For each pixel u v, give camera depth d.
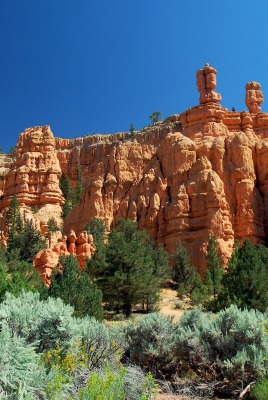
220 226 57.41
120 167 73.25
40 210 75.31
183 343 12.46
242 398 10.55
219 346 12.02
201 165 63.84
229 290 26.38
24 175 79.50
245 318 12.04
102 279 32.84
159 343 12.78
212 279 44.16
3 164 113.81
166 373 12.70
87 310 21.03
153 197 65.75
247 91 83.00
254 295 25.52
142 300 34.38
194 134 73.62
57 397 7.45
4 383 7.09
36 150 83.12
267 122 76.94
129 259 33.12
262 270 26.61
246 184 62.97
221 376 11.70
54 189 78.56
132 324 13.97
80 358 10.44
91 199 70.56
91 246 45.22
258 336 11.84
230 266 33.84
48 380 7.82
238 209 62.00
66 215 75.00
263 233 61.69
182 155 68.00
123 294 32.59
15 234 54.84
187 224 59.53
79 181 103.81
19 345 7.89
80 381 9.18
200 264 55.00
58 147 120.94
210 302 29.28
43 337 10.30
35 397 7.50
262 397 9.70
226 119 76.50
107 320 29.73
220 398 10.84
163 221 62.97
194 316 13.77
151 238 62.72
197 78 79.50
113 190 71.44
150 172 70.12
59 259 37.62
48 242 56.00
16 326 10.11
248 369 11.12
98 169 74.62
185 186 62.94
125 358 12.94
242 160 65.06
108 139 118.50
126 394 9.19
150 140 99.50
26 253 50.75
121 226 51.38
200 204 59.97
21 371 7.35
